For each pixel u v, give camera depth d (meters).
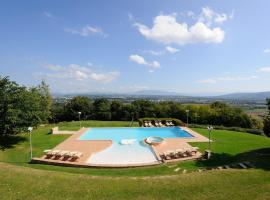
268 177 12.26
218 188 10.73
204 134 31.33
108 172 16.58
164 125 39.47
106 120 55.09
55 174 12.98
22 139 27.92
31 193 9.95
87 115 57.22
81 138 29.61
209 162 18.83
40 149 23.22
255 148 23.09
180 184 11.34
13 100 25.05
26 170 13.49
